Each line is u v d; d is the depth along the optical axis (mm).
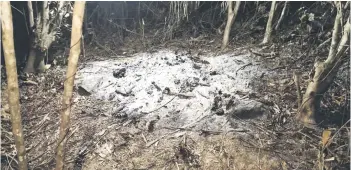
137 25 5641
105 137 3176
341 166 2852
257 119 3322
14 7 4301
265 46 4805
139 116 3395
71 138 3193
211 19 5605
